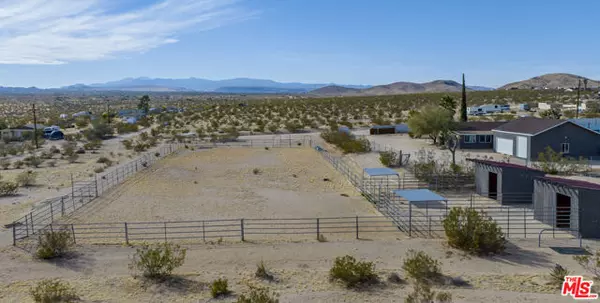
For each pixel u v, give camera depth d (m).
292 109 130.25
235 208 31.48
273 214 29.78
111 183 38.94
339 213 29.77
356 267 17.84
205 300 16.30
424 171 38.19
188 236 24.44
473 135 56.56
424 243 22.64
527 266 19.34
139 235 24.61
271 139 71.62
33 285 17.89
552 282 17.30
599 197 23.19
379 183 36.78
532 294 16.16
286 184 39.56
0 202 32.53
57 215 28.70
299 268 19.59
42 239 22.12
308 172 44.91
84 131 85.38
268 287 17.38
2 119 124.81
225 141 69.56
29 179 39.22
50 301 15.94
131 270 19.38
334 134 67.19
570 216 24.03
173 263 18.88
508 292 16.38
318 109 126.88
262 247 22.41
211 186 38.78
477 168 34.03
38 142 70.75
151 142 67.19
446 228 22.03
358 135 73.75
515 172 30.59
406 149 57.00
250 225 26.86
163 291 17.12
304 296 16.47
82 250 22.02
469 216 21.83
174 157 54.28
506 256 20.61
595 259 19.95
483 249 21.28
